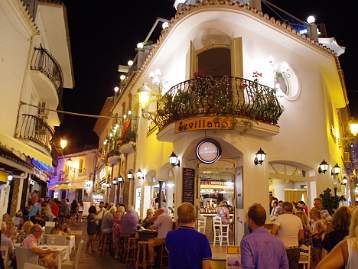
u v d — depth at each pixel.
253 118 10.50
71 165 42.28
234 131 10.75
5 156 9.56
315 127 12.97
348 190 18.34
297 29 15.20
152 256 9.58
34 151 10.09
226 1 11.07
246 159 10.78
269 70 12.18
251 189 10.65
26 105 12.92
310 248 8.01
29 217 12.25
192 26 12.04
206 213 13.54
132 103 19.33
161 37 13.22
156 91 14.55
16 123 11.90
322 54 13.28
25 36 12.34
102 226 13.62
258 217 3.87
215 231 12.11
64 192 42.84
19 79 12.05
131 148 18.89
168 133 11.41
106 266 10.51
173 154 11.52
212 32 12.08
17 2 10.81
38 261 7.02
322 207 11.12
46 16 14.65
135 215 11.73
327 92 14.83
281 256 3.76
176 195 11.48
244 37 11.94
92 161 38.97
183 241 3.97
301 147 12.22
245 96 10.93
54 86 14.85
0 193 12.06
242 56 11.61
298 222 7.14
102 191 30.28
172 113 11.15
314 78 13.75
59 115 20.22
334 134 15.12
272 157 11.38
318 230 8.06
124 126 19.81
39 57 13.57
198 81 10.93
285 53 12.92
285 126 11.98
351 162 17.39
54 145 22.92
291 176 12.26
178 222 4.21
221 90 10.71
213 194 15.73
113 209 13.97
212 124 10.27
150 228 11.41
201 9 11.20
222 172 13.62
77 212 27.09
